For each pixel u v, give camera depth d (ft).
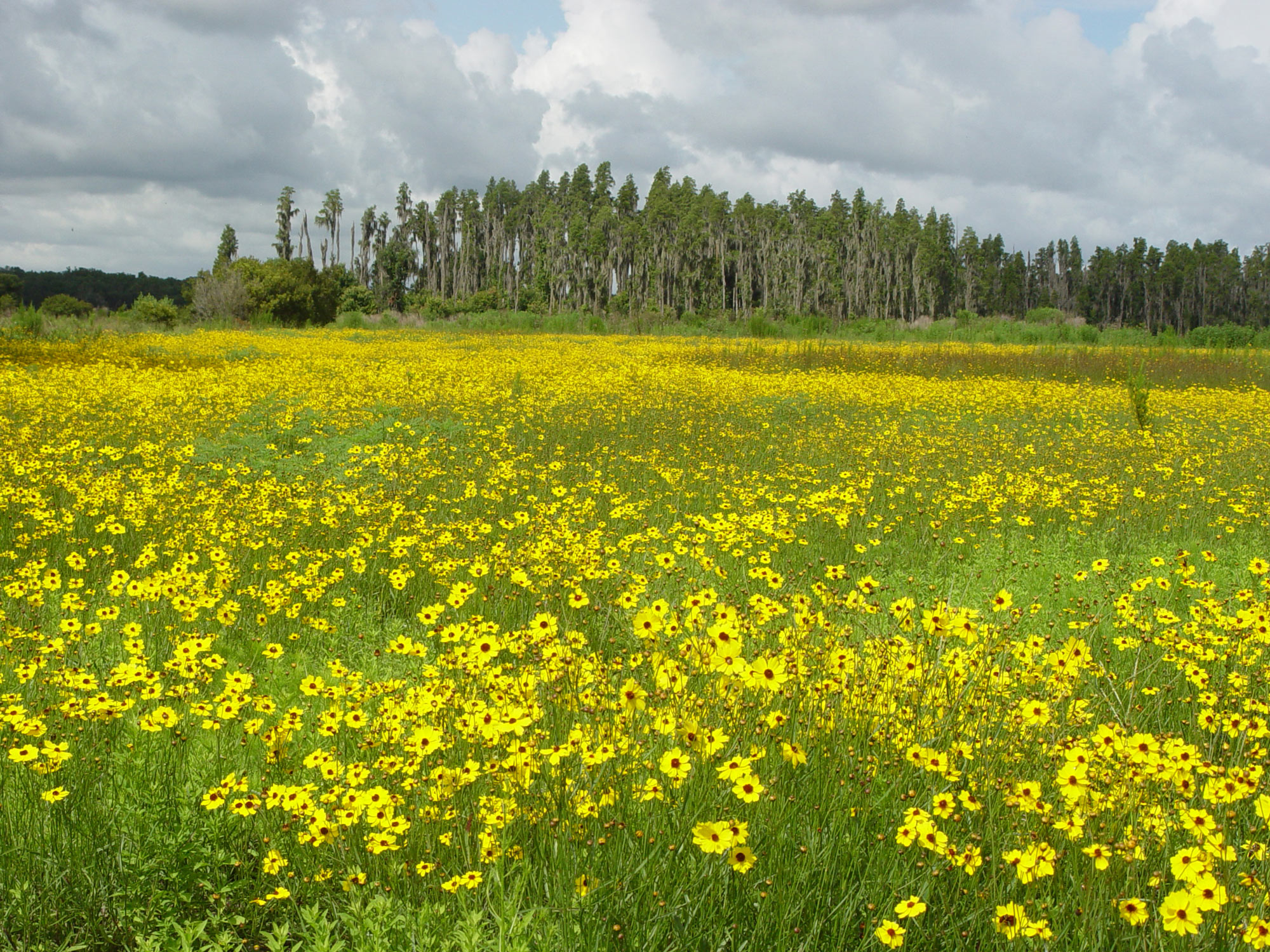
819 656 11.44
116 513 23.59
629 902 7.91
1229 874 7.85
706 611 13.43
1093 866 8.22
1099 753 9.48
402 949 7.55
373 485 28.12
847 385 61.21
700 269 315.78
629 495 28.73
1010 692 11.85
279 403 45.09
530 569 18.62
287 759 10.49
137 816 8.70
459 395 49.06
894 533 25.62
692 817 8.40
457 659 11.40
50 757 9.00
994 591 19.66
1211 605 15.70
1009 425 47.55
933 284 358.43
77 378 52.95
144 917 7.93
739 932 7.94
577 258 317.63
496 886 8.18
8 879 8.25
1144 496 29.96
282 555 21.16
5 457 28.53
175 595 14.58
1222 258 378.53
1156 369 80.53
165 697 11.75
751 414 47.24
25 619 14.80
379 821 8.36
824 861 8.44
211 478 29.27
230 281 154.61
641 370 66.08
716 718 10.03
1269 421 50.88
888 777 9.60
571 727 9.93
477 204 361.10
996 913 7.75
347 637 15.90
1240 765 10.69
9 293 248.52
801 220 357.00
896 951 7.75
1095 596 19.56
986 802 9.23
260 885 8.63
